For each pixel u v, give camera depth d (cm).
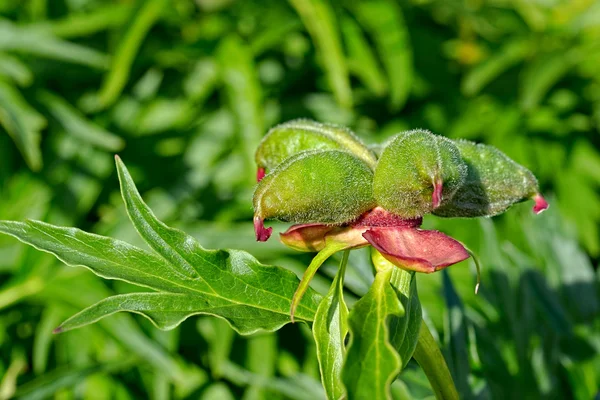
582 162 83
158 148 75
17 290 67
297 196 41
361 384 39
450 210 43
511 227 71
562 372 55
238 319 43
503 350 53
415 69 83
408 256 41
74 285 67
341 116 78
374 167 43
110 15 73
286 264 65
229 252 43
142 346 65
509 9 87
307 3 71
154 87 77
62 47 71
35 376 68
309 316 43
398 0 83
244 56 72
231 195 72
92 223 74
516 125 82
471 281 62
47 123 72
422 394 48
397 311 41
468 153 43
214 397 68
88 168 72
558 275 57
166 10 76
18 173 72
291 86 81
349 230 42
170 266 43
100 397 66
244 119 69
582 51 84
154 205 71
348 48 75
